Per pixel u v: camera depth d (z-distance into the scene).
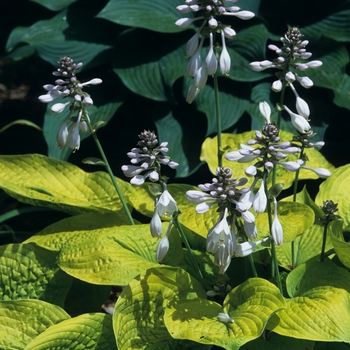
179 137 2.42
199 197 1.77
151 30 2.51
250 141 1.76
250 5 2.53
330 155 2.53
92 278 1.90
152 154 1.82
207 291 1.94
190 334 1.81
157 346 1.86
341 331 1.81
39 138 2.69
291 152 1.77
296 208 1.97
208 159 2.19
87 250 1.93
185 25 1.83
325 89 2.50
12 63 3.15
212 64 1.83
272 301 1.84
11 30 2.94
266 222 1.96
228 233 1.76
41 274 2.02
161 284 1.89
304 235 2.07
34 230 2.48
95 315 1.90
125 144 2.62
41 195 2.08
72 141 1.89
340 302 1.85
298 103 1.85
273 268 1.98
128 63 2.47
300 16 2.54
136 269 1.90
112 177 1.99
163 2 2.48
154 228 1.82
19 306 1.94
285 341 1.87
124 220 2.08
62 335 1.87
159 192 1.83
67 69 1.87
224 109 2.41
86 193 2.13
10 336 1.92
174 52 2.47
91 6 2.63
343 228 2.05
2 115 2.89
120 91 2.53
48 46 2.54
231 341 1.79
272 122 1.82
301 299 1.87
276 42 2.53
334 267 1.92
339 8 2.52
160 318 1.88
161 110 2.46
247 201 1.76
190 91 1.86
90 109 2.49
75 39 2.55
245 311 1.84
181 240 2.03
